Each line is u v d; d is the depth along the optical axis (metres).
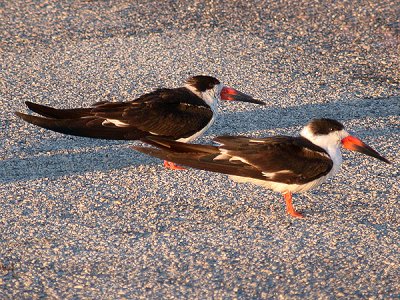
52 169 13.06
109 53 17.31
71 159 13.43
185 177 12.86
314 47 17.58
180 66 16.70
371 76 16.39
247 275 10.23
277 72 16.50
